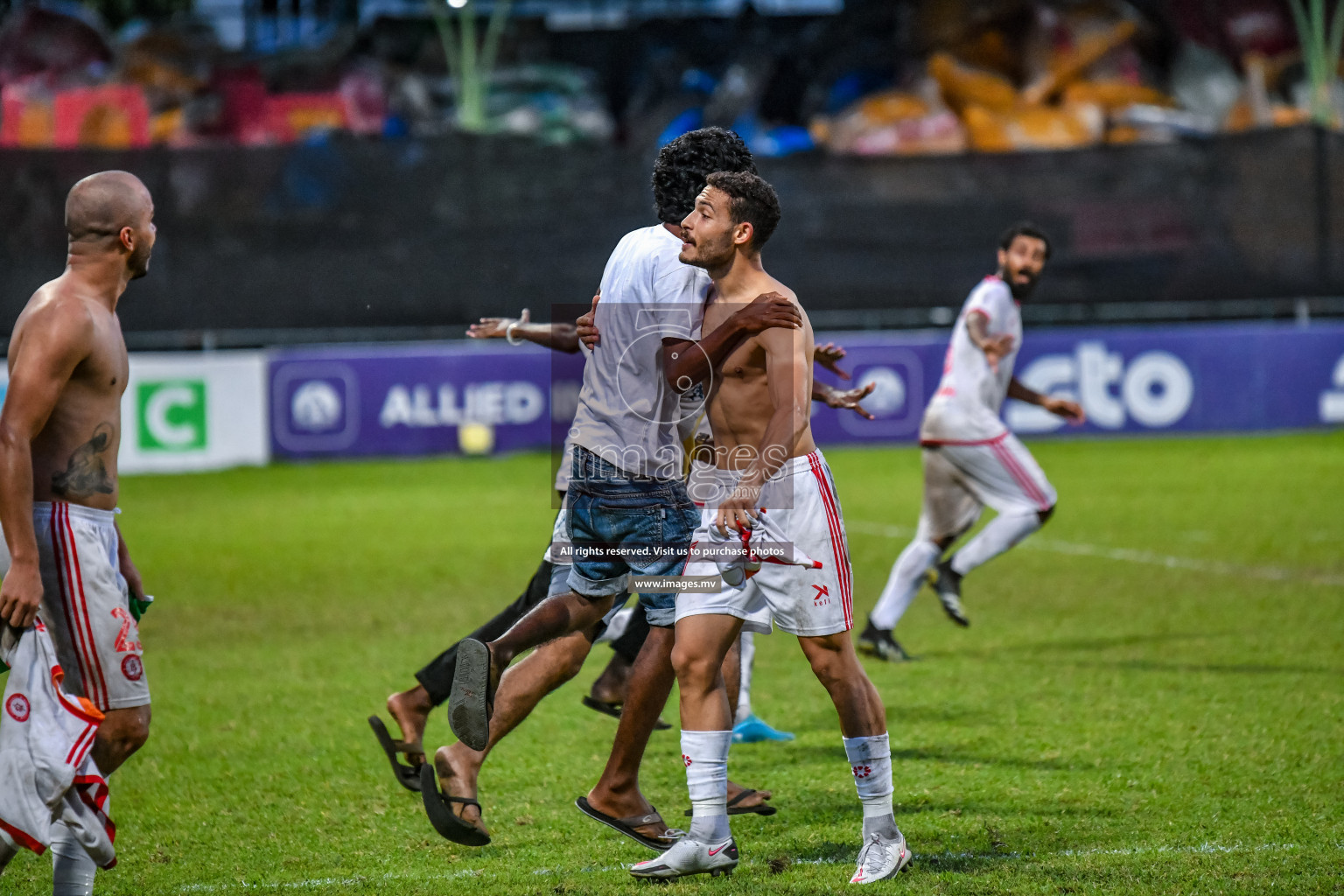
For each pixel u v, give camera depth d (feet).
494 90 204.85
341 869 37.19
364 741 50.85
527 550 95.14
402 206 150.10
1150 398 146.82
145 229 33.60
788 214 152.97
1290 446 138.72
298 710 55.36
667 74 209.67
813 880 35.14
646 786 45.21
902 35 204.33
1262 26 198.59
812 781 45.11
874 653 64.95
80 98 179.52
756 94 203.92
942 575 65.10
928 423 65.36
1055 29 200.13
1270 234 152.05
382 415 144.56
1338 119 192.44
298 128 194.08
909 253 153.58
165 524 107.76
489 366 146.10
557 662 38.65
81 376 32.58
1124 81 199.11
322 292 150.10
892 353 147.43
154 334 148.25
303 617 74.28
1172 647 63.93
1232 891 33.45
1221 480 119.55
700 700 35.68
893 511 109.70
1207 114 197.47
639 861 37.52
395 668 62.54
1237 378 146.41
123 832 40.73
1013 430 147.43
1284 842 37.37
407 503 117.50
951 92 195.72
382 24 211.00
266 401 142.20
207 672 62.18
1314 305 152.15
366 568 89.04
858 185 152.87
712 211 34.63
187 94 193.77
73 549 32.42
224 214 148.05
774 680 60.64
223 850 38.93
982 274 153.79
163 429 139.33
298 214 149.07
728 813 40.88
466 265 151.53
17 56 191.52
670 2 218.38
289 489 126.31
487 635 41.60
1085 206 153.07
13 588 30.40
